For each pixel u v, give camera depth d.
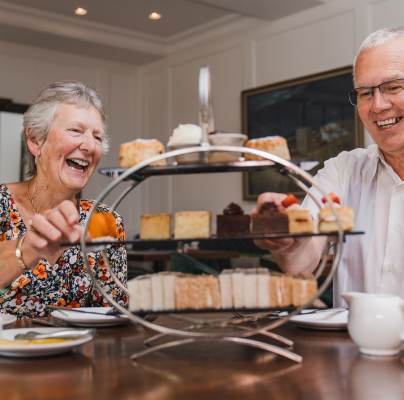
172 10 5.48
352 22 4.65
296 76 5.10
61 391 0.77
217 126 5.87
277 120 5.18
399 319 0.96
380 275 1.66
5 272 1.13
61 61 6.28
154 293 0.95
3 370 0.88
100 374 0.86
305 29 5.03
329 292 2.49
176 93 6.39
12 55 5.95
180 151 0.88
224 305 0.95
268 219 0.96
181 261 3.14
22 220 1.59
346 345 1.05
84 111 1.52
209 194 5.96
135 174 0.94
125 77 6.82
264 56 5.40
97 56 6.46
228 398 0.74
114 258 1.63
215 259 4.28
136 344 1.07
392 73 1.47
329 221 0.94
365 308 0.97
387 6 4.42
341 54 4.73
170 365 0.91
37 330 1.12
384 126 1.54
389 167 1.66
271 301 0.94
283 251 1.28
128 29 5.99
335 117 4.70
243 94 5.48
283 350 0.94
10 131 5.83
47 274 1.54
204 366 0.90
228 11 5.46
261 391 0.77
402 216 1.64
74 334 1.08
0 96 5.86
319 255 1.34
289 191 5.00
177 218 0.96
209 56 6.00
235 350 1.01
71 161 1.54
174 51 6.39
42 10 5.48
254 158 0.99
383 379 0.82
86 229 0.93
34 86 6.08
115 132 6.71
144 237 0.97
